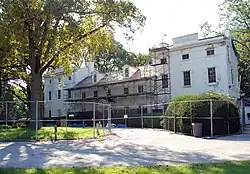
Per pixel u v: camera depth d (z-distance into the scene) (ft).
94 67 204.33
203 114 77.66
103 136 71.97
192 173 27.84
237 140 64.08
